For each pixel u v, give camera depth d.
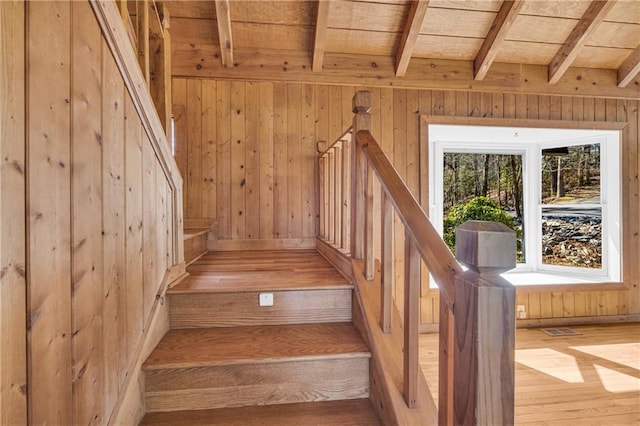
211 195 3.16
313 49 2.74
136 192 1.23
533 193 3.91
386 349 1.27
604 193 3.60
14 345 0.62
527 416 1.85
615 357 2.65
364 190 1.64
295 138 3.24
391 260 1.35
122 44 1.08
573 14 2.66
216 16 2.47
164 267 1.58
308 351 1.36
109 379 1.00
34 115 0.67
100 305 0.95
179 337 1.49
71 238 0.80
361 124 1.73
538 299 3.41
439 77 3.00
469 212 3.86
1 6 0.59
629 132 3.52
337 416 1.25
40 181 0.69
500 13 2.60
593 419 1.83
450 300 0.76
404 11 2.58
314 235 3.29
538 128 3.40
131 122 1.18
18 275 0.63
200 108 3.14
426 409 1.07
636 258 3.50
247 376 1.31
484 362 0.63
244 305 1.63
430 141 3.70
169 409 1.27
